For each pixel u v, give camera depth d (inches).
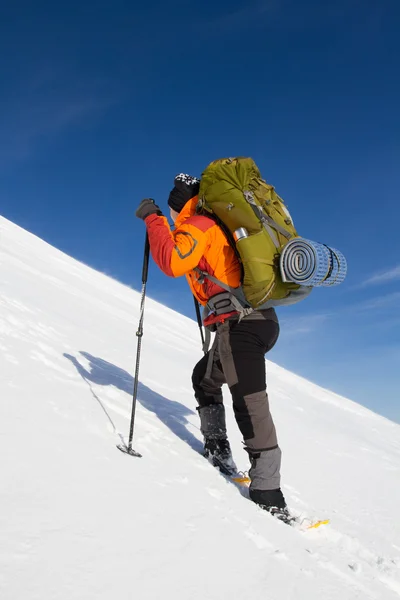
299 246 113.5
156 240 120.0
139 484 98.4
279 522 114.5
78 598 61.6
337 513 156.7
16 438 98.5
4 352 151.6
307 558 98.7
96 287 630.5
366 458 265.6
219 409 140.3
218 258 123.2
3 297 248.8
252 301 118.2
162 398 193.0
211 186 122.3
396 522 163.0
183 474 114.6
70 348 207.9
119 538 77.2
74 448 104.0
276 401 364.5
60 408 123.8
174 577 72.6
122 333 359.9
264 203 120.8
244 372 123.3
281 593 79.8
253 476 122.7
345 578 96.6
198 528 89.6
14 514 74.0
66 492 85.0
